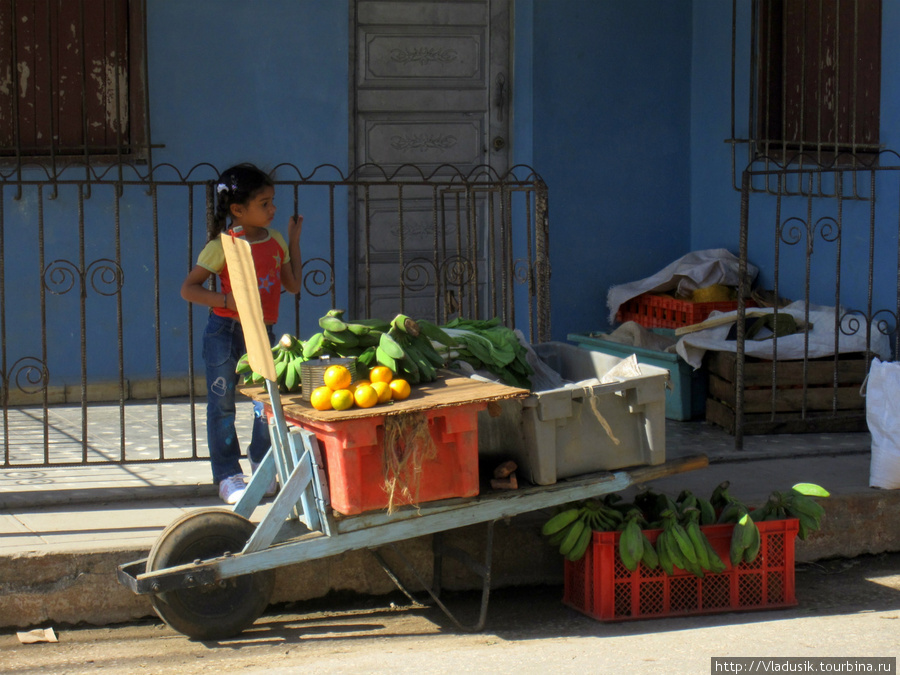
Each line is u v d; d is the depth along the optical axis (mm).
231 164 6672
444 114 7176
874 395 4684
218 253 4102
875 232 5930
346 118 6832
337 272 6977
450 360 4055
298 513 3639
